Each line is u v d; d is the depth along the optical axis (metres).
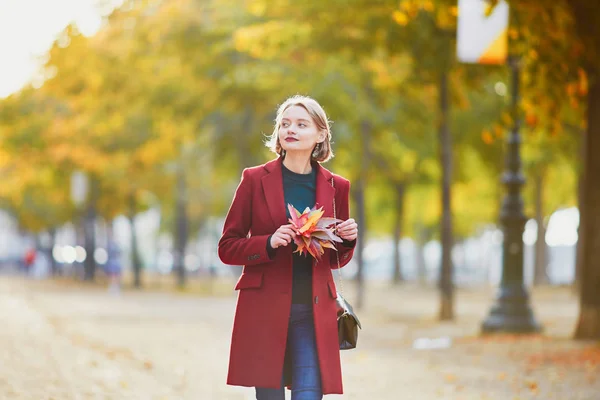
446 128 21.91
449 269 21.89
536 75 14.51
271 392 5.04
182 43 27.45
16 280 50.72
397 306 29.61
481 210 53.09
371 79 24.64
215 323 19.98
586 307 14.68
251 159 32.16
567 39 13.81
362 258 27.45
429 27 17.53
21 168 41.50
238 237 5.04
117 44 29.02
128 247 89.62
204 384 10.02
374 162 31.83
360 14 18.95
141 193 44.00
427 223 55.47
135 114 35.69
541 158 30.45
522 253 17.23
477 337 16.50
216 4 26.58
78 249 58.44
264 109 28.92
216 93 28.36
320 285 4.98
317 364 4.95
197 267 74.25
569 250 69.62
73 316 21.17
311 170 5.15
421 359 13.04
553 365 11.86
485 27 14.03
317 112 5.05
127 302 29.05
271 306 4.96
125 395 8.69
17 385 8.76
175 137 37.19
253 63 26.94
